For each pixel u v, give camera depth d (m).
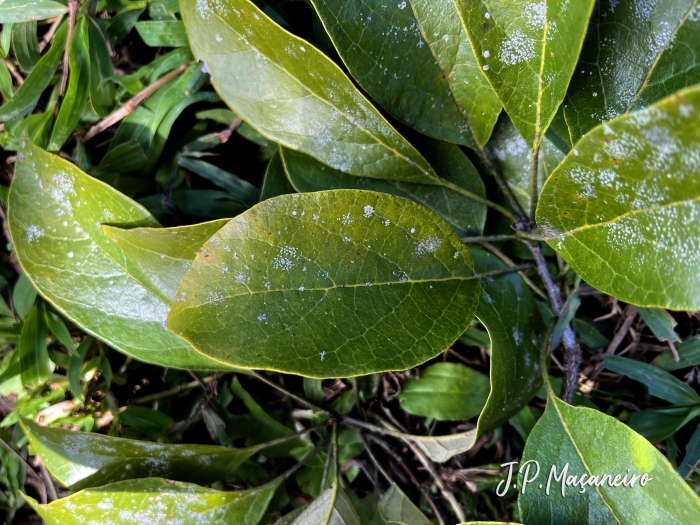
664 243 0.14
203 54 0.19
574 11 0.14
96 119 0.24
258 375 0.22
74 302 0.20
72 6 0.22
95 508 0.19
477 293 0.18
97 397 0.24
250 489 0.21
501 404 0.18
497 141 0.22
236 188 0.24
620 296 0.15
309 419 0.25
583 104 0.18
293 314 0.16
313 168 0.21
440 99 0.20
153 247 0.18
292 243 0.16
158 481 0.19
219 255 0.15
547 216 0.16
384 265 0.17
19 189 0.19
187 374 0.25
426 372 0.25
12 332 0.24
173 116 0.23
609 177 0.14
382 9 0.18
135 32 0.24
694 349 0.24
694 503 0.15
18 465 0.24
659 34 0.17
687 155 0.12
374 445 0.26
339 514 0.21
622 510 0.17
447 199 0.22
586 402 0.25
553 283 0.21
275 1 0.23
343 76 0.17
